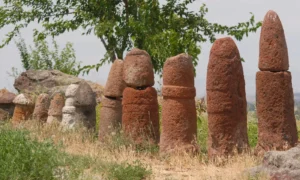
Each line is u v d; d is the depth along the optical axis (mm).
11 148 8719
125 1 22281
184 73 11883
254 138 14430
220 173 9852
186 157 11227
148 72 12898
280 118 10844
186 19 22062
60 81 21625
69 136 14047
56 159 8852
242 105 11133
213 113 11062
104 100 14062
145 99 12719
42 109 17141
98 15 22203
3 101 19531
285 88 10891
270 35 10945
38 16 23234
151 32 20094
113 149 12516
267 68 10938
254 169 9266
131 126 12719
